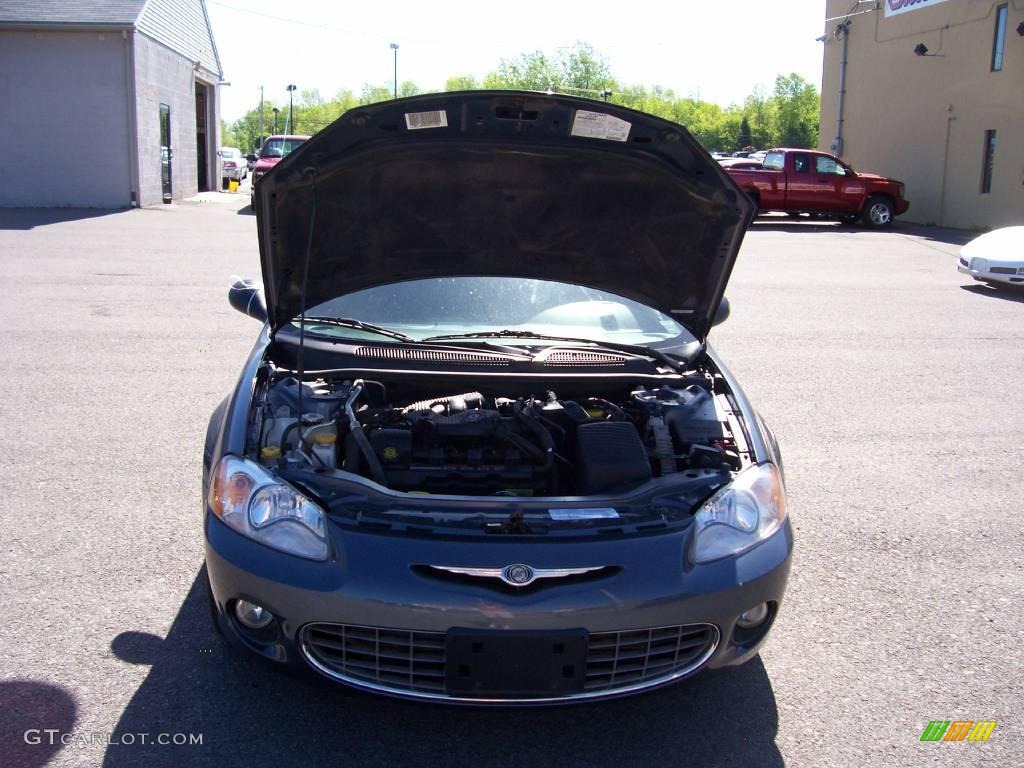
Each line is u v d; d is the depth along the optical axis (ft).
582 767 9.78
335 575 9.38
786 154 76.89
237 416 11.32
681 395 12.63
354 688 9.50
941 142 79.25
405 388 13.00
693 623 9.68
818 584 14.02
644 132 11.46
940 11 78.28
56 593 12.75
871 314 37.42
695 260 13.16
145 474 17.39
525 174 12.28
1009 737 10.38
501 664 9.31
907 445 20.98
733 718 10.67
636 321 14.53
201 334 30.04
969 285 46.01
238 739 9.96
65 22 68.64
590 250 13.44
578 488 11.30
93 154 72.49
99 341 28.63
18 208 70.79
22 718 10.06
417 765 9.71
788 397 24.77
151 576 13.33
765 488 10.72
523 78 255.29
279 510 9.80
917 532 16.08
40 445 18.89
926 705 10.97
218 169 100.89
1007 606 13.44
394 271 13.71
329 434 10.96
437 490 11.35
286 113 312.50
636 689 9.64
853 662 11.87
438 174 12.18
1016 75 69.51
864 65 90.33
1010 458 20.22
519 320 14.23
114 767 9.40
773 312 37.47
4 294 35.94
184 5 84.38
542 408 12.21
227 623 10.00
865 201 77.51
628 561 9.60
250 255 49.52
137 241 53.78
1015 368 28.60
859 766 9.87
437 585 9.30
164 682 10.85
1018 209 70.08
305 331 13.61
